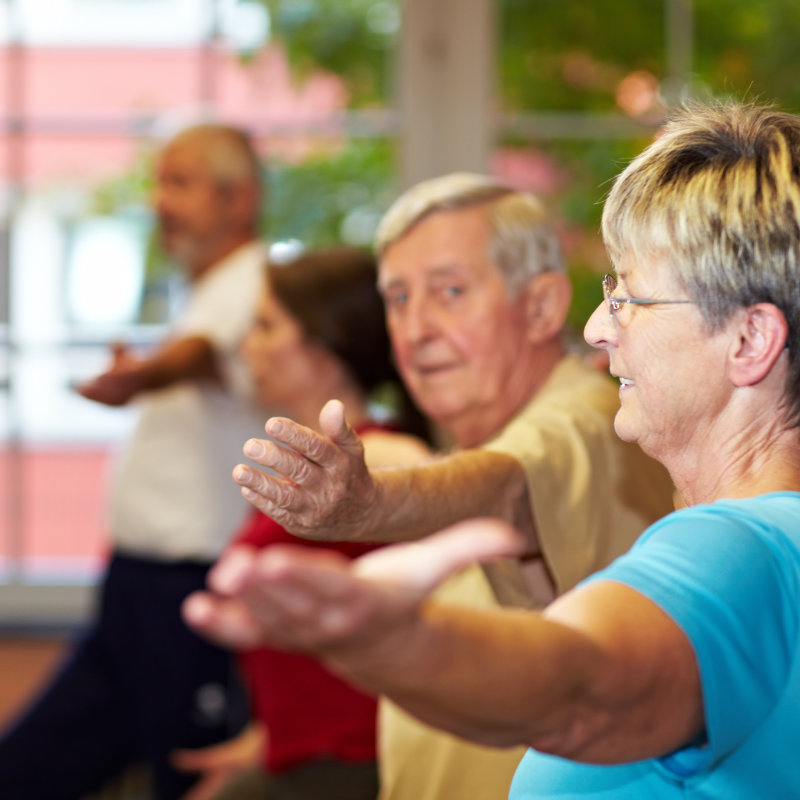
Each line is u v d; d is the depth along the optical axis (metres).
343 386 2.36
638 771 0.94
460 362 1.79
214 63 4.12
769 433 1.02
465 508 1.34
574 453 1.53
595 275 3.91
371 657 0.69
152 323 4.19
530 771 1.06
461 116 4.01
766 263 0.98
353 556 1.98
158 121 4.15
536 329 1.80
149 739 3.14
